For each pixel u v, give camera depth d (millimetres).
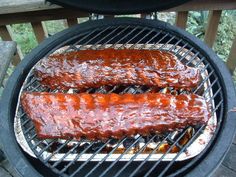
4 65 1435
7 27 1856
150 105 1127
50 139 1142
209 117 1113
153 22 1409
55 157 1115
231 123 1120
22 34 2670
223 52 2541
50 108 1125
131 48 1374
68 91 1285
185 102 1133
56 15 1741
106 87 1289
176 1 1290
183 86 1222
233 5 1748
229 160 1661
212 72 1273
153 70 1231
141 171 1198
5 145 1104
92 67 1244
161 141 1150
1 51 1486
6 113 1175
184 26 1933
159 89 1276
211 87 1230
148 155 1108
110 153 1106
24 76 1304
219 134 1113
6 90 1233
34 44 2562
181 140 1202
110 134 1104
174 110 1115
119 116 1108
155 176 1219
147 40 1471
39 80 1254
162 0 1318
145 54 1287
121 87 1303
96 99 1152
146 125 1100
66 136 1102
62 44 1385
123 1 1345
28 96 1156
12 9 1621
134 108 1123
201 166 1047
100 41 1405
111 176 1229
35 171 1059
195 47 1354
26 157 1137
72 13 1729
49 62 1259
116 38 1463
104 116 1108
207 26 1937
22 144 1131
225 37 2643
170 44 1381
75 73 1235
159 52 1299
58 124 1099
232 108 1149
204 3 1729
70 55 1291
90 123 1100
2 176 1701
